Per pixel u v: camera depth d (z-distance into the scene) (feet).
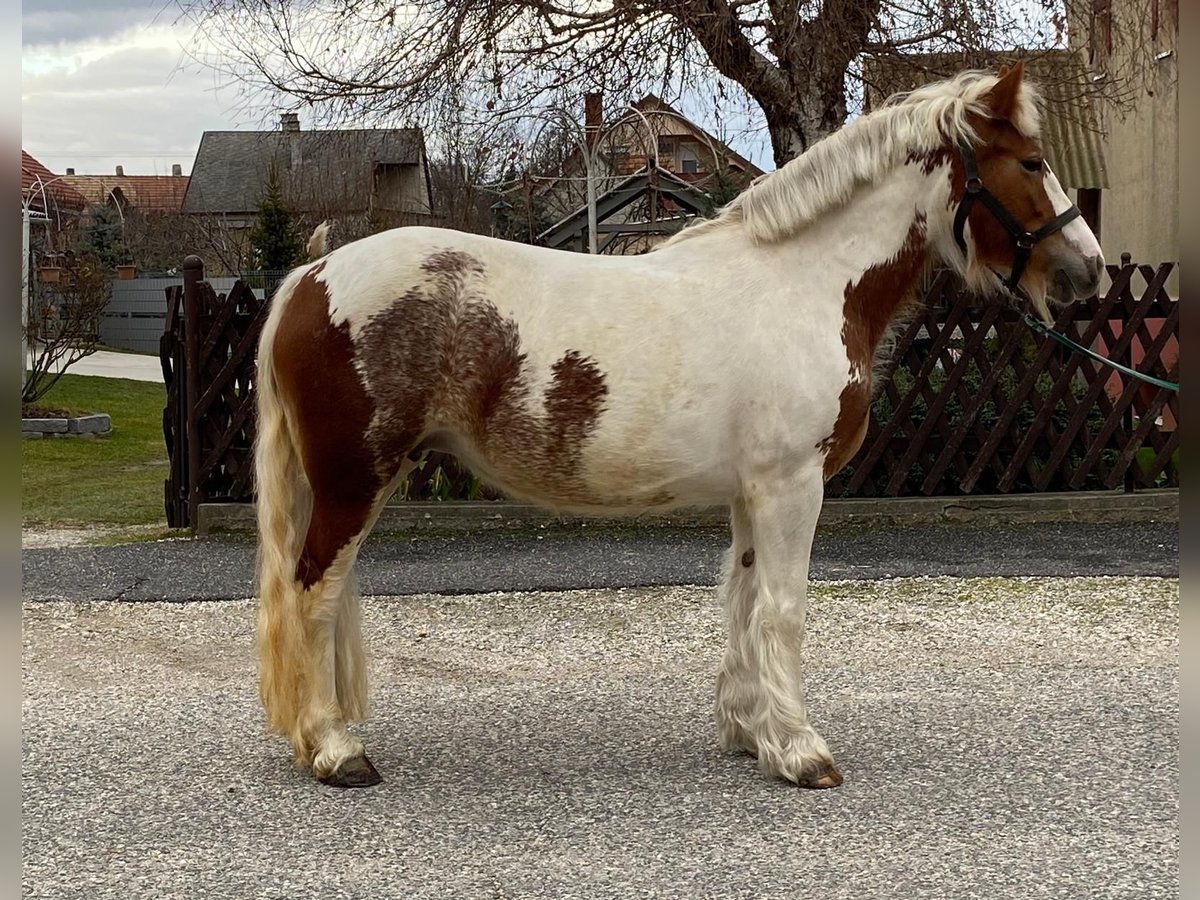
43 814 12.65
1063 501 28.84
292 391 13.05
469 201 45.57
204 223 116.57
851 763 14.03
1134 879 10.94
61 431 48.67
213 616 21.38
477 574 24.35
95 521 31.78
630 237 46.80
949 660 18.28
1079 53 39.17
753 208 13.70
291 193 88.84
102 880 11.06
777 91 33.22
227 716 16.05
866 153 13.64
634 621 20.84
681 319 13.12
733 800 12.96
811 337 13.24
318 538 13.21
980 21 32.22
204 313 29.17
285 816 12.55
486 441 13.12
